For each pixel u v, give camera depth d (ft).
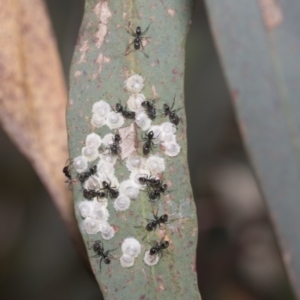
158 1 0.69
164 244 0.67
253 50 0.63
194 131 1.06
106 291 0.67
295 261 0.62
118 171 0.68
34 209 1.13
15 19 0.76
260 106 0.63
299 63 0.63
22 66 0.76
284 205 0.62
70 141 0.68
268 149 0.62
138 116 0.68
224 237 1.14
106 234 0.68
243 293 1.12
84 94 0.69
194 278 0.67
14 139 0.76
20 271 1.10
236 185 1.14
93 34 0.69
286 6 0.64
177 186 0.68
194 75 1.04
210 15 0.63
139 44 0.69
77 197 0.68
